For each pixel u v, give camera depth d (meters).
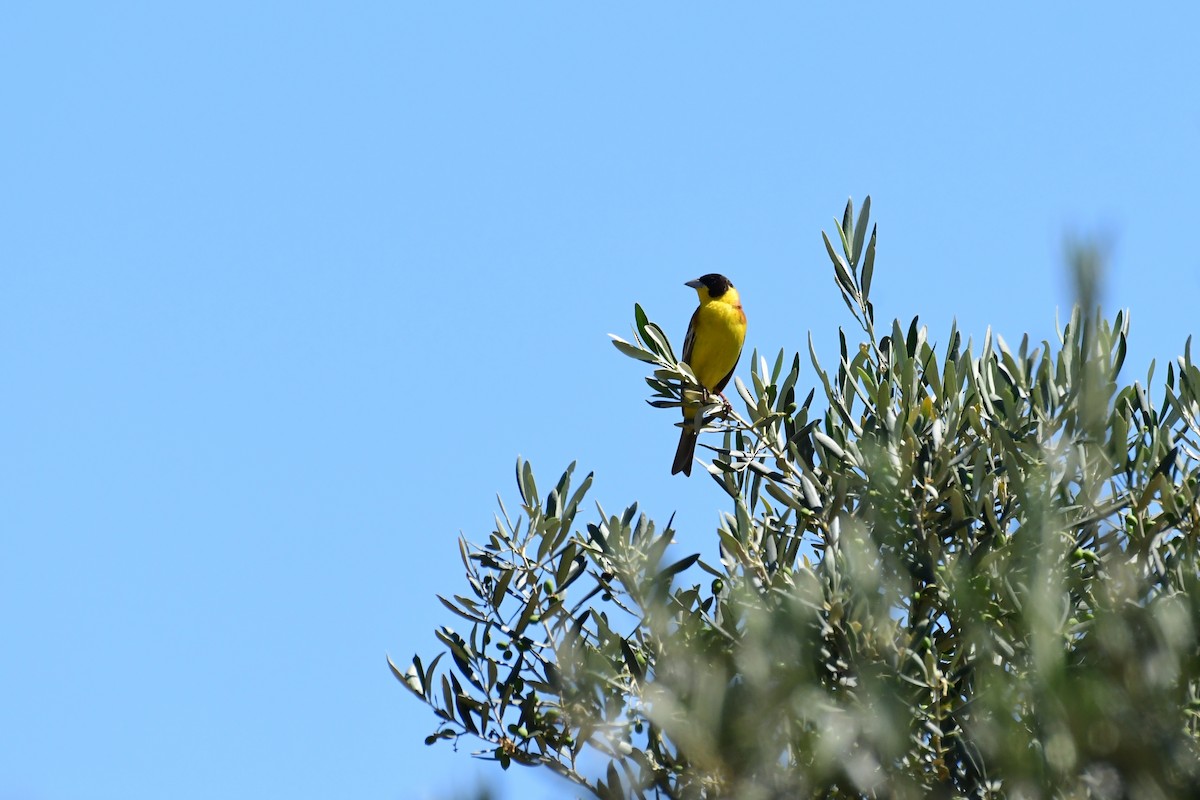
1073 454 9.84
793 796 6.14
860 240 13.05
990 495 11.01
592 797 9.01
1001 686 6.15
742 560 11.64
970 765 8.80
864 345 12.80
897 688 8.23
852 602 8.36
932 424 11.48
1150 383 11.76
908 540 10.61
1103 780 5.61
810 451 12.67
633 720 9.13
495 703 11.92
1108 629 5.75
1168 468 10.47
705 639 9.46
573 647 10.48
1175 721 5.61
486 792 5.77
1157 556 10.20
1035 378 11.49
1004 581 9.03
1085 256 4.95
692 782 7.04
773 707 5.97
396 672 12.08
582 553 12.38
